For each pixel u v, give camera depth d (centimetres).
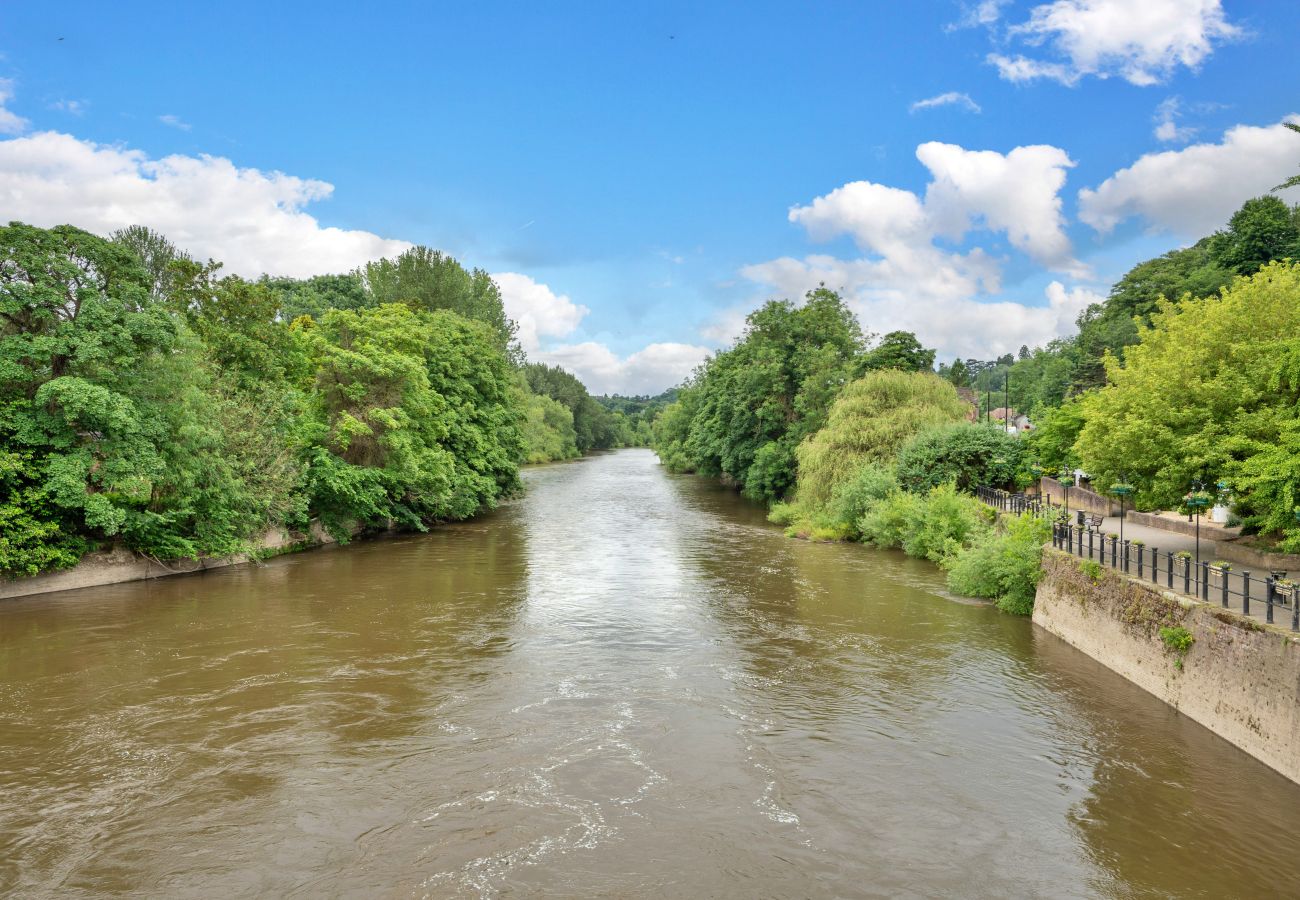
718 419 6650
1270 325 1948
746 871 1008
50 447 2438
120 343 2433
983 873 1005
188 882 989
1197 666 1423
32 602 2433
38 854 1052
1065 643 2000
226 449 3058
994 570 2403
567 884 981
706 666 1842
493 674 1784
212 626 2180
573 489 7162
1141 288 7556
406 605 2448
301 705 1588
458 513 4522
